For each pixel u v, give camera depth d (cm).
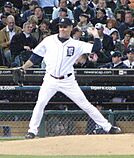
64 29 3344
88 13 5284
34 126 3412
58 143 3048
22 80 4075
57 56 3350
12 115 4112
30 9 5259
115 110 4316
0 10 5431
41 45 3403
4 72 4247
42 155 2741
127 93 4353
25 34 4653
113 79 4288
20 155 2733
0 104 4309
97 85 4294
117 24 5172
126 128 4134
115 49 4791
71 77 3394
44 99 3391
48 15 5509
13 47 4606
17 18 5156
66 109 4328
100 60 4556
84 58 4441
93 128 4084
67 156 2684
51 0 5591
